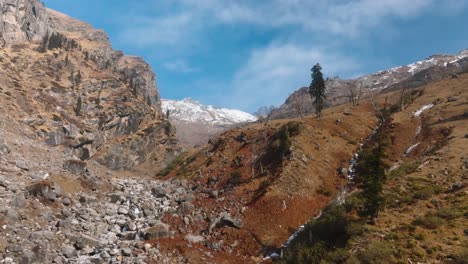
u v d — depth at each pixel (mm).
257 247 46719
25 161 56406
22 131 113938
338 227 39406
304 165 66812
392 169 61875
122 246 40812
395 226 36250
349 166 71312
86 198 51844
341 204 46500
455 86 114125
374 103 119125
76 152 134125
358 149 79938
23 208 41469
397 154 72375
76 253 37156
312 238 40969
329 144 78812
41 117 132625
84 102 169750
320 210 56625
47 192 46375
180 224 51406
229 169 76250
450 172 48125
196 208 57406
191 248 43156
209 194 64250
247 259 44219
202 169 80312
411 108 101875
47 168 57500
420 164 56125
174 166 94438
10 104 128875
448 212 36344
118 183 68812
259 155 76750
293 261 38125
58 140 128875
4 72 152500
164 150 188750
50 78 174875
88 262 35625
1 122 106875
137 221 49844
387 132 84062
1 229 35781
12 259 32094
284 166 65688
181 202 59656
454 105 91125
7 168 50500
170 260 39906
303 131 80000
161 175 92562
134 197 58750
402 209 40250
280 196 58031
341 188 63125
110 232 44500
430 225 35031
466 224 33781
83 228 43031
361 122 97500
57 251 36188
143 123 194750
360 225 37094
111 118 172250
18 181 47844
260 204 56594
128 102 193250
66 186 54719
